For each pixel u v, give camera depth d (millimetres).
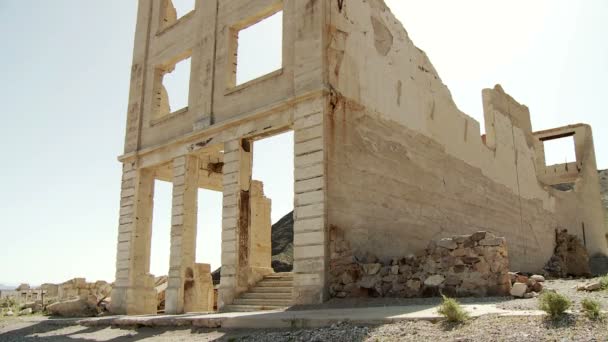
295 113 13633
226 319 9688
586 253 29578
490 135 23953
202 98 16844
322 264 12094
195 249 16641
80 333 12484
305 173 12977
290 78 14203
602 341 5004
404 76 17062
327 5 13961
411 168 16422
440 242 11469
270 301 13297
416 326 6730
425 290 11297
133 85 20422
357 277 12266
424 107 17953
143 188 18938
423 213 16609
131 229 18359
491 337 5633
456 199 19016
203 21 17766
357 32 14977
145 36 20547
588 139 33656
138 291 17891
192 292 16234
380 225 14344
